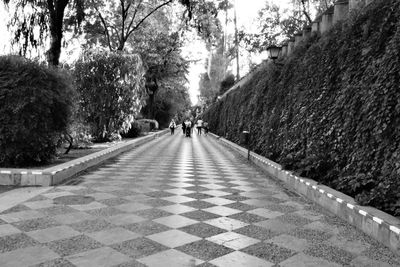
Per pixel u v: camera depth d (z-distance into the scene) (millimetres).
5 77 8570
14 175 7949
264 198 7430
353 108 7547
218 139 27766
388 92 6320
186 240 4715
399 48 6250
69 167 9062
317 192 6949
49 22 14539
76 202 6523
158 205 6512
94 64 19000
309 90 10680
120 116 19641
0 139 8516
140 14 27969
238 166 12781
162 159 14250
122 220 5508
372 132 6656
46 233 4832
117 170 10758
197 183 8977
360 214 5281
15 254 4121
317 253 4387
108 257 4098
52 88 9258
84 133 15172
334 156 7938
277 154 12555
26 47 14375
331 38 10023
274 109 13852
